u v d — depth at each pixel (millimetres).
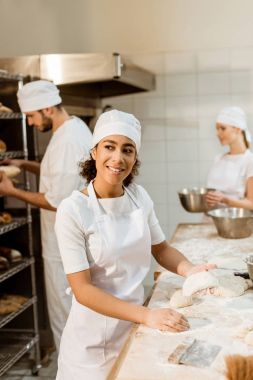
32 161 2869
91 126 3787
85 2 3889
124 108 3977
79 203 1500
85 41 3922
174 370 1090
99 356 1581
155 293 1630
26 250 2928
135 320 1354
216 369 1085
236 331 1282
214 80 3816
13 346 2797
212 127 3867
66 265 1461
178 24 3807
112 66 2723
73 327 1598
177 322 1301
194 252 2158
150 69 3885
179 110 3898
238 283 1603
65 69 2799
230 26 3738
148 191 4031
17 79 2744
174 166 3965
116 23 3877
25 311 2996
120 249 1516
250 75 3758
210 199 2631
